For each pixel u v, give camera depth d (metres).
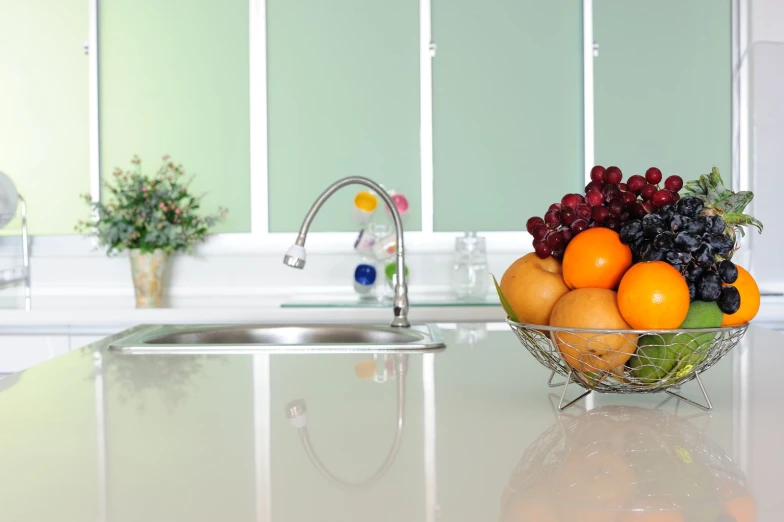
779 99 2.89
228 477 0.54
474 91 2.90
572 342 0.74
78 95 2.87
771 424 0.69
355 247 2.78
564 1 2.89
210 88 2.88
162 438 0.66
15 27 2.85
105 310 2.38
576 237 0.78
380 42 2.88
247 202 2.90
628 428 0.68
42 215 2.89
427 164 2.89
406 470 0.55
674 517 0.44
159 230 2.59
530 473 0.54
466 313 2.36
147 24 2.86
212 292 2.89
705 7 2.90
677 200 0.80
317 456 0.60
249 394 0.87
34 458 0.60
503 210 2.93
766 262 2.89
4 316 2.37
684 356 0.72
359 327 1.62
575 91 2.90
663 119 2.91
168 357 1.19
